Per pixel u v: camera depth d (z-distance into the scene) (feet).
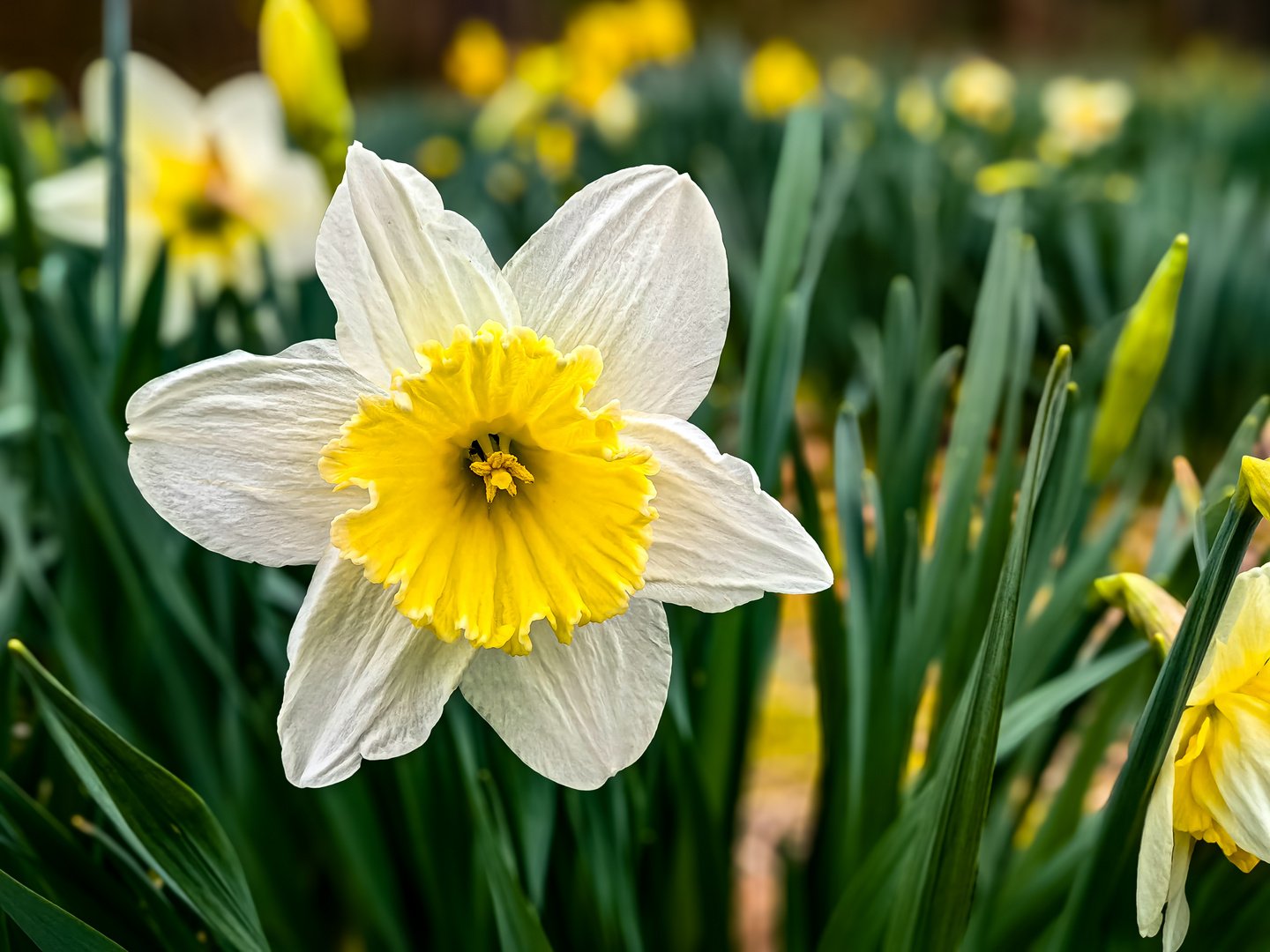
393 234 0.69
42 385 0.96
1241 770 0.65
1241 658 0.66
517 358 0.70
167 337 1.42
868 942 0.79
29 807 0.74
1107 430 0.84
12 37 7.01
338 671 0.70
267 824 0.96
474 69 4.65
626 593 0.71
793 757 1.47
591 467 0.72
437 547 0.73
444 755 0.85
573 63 3.57
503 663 0.72
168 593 0.90
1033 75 7.55
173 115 1.37
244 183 1.40
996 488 0.82
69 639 0.93
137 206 1.39
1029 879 0.87
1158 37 14.34
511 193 2.71
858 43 11.82
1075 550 0.91
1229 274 2.02
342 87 0.91
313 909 0.99
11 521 0.95
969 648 0.83
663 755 0.87
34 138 1.67
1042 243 2.26
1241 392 2.04
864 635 0.84
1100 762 0.88
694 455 0.70
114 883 0.77
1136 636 0.85
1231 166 4.25
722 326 0.72
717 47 5.15
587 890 0.85
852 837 0.87
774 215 0.90
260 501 0.69
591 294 0.72
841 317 2.43
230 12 7.70
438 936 0.90
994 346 0.84
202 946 0.78
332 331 1.20
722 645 0.91
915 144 3.09
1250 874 0.77
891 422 0.99
